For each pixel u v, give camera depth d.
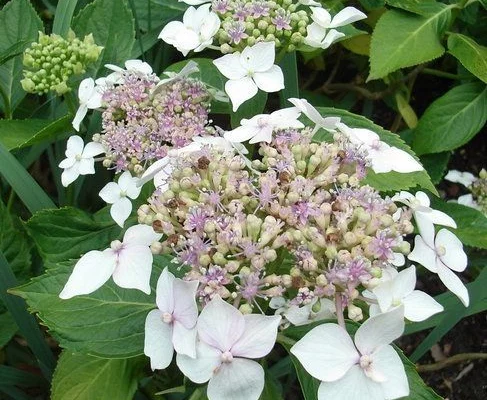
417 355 0.28
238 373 0.17
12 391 0.29
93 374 0.25
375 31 0.34
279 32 0.27
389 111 0.43
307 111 0.23
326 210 0.20
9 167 0.27
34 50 0.28
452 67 0.43
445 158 0.36
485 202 0.35
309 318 0.21
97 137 0.27
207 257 0.19
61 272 0.23
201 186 0.21
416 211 0.21
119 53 0.32
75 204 0.33
